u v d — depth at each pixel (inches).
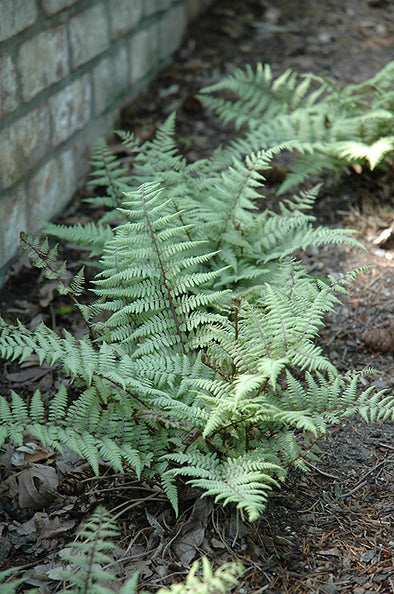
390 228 56.9
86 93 60.2
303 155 58.3
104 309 50.4
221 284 50.5
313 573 42.8
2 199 53.0
